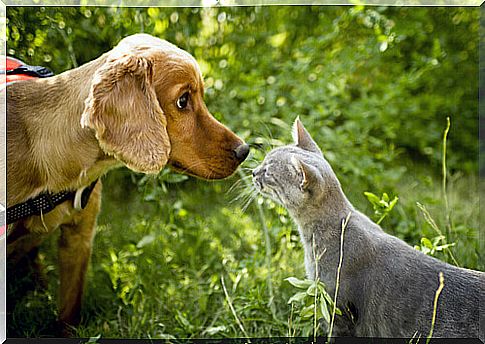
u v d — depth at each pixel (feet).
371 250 4.18
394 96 6.47
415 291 4.08
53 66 5.32
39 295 4.92
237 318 4.46
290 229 5.14
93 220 4.59
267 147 5.57
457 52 6.82
